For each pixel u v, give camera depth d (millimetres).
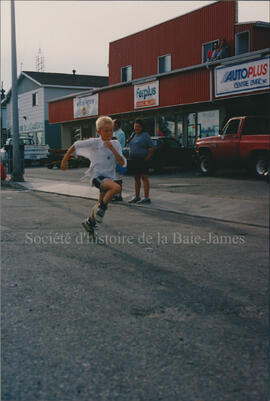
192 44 23688
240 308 3725
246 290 4199
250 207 9047
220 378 2604
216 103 20531
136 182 10062
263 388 2506
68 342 3020
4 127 46625
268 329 3301
